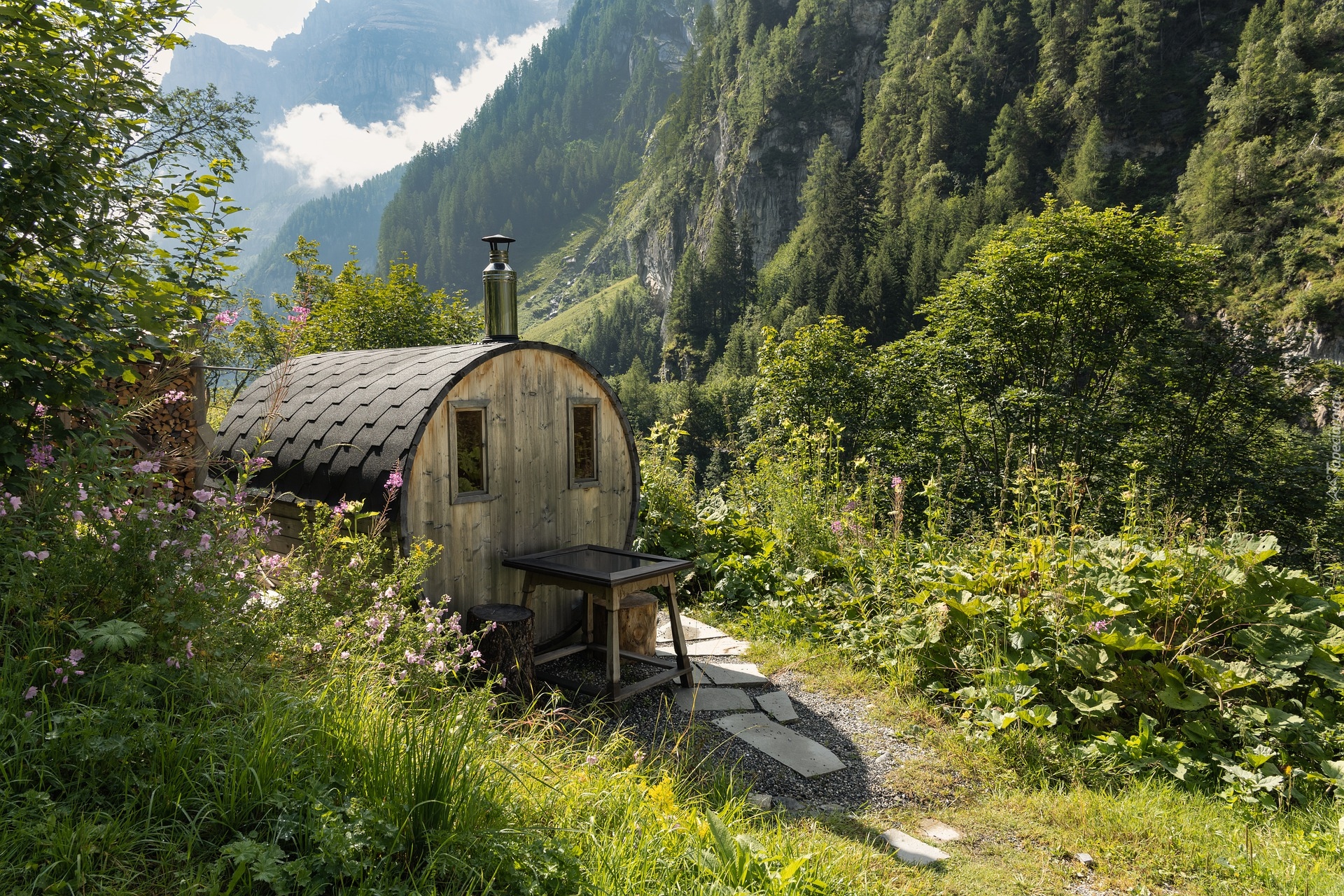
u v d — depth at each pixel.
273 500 5.36
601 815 2.86
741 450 11.04
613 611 4.80
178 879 1.87
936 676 5.36
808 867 2.85
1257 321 25.73
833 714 5.04
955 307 27.55
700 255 137.88
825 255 95.19
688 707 5.04
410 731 2.55
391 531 4.74
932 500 7.14
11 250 3.21
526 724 3.91
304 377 6.46
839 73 128.62
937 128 103.69
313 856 1.99
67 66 3.38
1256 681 4.39
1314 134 60.69
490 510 5.39
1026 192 88.88
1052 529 6.39
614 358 147.62
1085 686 4.79
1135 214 25.91
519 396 5.61
